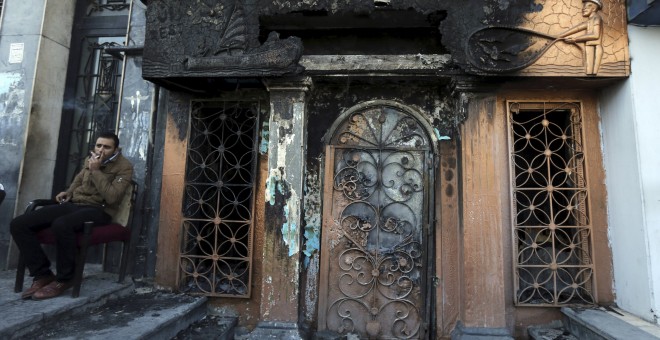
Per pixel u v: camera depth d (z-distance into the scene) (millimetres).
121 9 4785
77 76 4738
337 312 3648
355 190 3758
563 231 3496
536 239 3486
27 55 4379
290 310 3383
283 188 3482
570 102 3617
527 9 3297
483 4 3328
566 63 3248
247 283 3672
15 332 2461
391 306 3643
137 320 2930
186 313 3227
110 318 2967
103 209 3443
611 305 3412
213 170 3803
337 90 3869
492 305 3285
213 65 3438
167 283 3688
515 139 3740
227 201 3861
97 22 4789
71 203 3320
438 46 3898
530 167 3557
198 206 3855
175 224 3734
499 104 3664
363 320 3633
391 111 3832
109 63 4730
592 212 3504
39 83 4379
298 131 3516
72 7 4809
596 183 3533
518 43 3285
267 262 3438
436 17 3584
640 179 3088
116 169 3438
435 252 3621
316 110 3857
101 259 4371
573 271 3510
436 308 3555
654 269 2994
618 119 3350
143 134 4090
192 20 3535
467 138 3449
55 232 2977
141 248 3807
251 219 3699
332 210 3742
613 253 3443
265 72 3391
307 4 3465
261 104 3848
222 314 3652
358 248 3697
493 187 3393
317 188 3762
